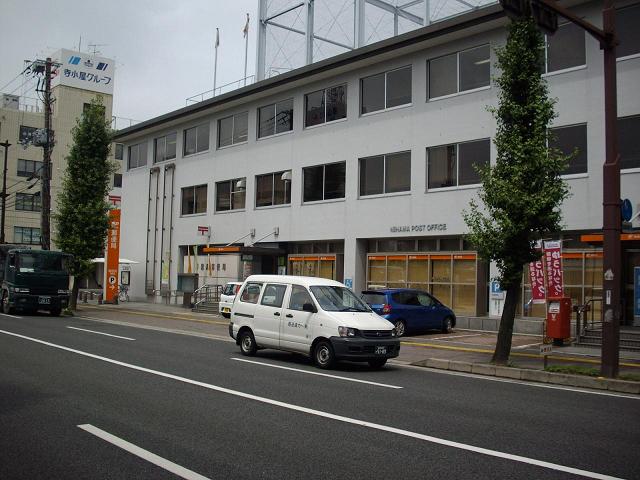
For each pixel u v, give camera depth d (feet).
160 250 121.80
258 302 45.19
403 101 79.92
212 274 101.91
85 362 38.24
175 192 119.24
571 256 63.46
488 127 70.33
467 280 72.84
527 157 40.11
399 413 25.82
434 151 76.07
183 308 104.58
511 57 41.29
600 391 34.06
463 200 72.08
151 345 50.01
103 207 96.94
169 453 18.98
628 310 60.49
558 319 54.75
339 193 87.15
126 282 125.59
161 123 120.16
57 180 197.06
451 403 28.66
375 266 83.15
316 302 41.09
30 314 83.41
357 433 22.04
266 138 99.14
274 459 18.58
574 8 64.28
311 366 40.70
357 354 38.63
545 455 19.69
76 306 98.84
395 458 18.97
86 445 19.72
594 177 61.67
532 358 47.73
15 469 17.26
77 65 203.21
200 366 38.40
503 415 26.04
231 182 106.52
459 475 17.39
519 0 31.96
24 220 195.11
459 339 61.26
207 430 21.93
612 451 20.33
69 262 83.10
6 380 31.19
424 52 77.30
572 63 64.49
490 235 41.81
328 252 90.43
